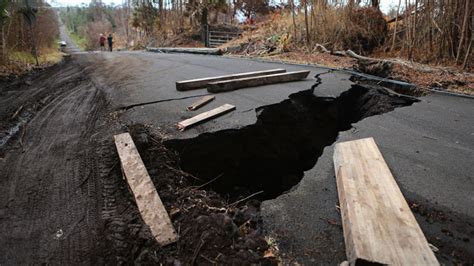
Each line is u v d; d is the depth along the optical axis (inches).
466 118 172.7
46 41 506.3
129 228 89.8
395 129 157.9
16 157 132.1
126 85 245.3
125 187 111.3
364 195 93.2
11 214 98.4
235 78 245.4
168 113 174.2
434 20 298.7
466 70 272.2
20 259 82.5
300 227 88.2
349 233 78.7
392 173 115.7
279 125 192.5
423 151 133.5
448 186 107.2
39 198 106.0
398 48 380.2
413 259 70.0
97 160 128.3
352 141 133.3
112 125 160.2
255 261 75.5
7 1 315.6
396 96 215.8
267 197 185.8
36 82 266.5
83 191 109.6
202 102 187.3
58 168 123.4
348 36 406.0
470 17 279.0
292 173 200.4
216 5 788.6
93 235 90.1
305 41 435.5
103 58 457.1
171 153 135.7
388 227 79.5
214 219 89.2
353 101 235.6
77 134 152.9
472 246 80.3
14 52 351.3
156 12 1010.1
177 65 357.7
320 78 264.2
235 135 158.4
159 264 78.0
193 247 81.8
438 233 85.2
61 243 87.4
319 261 76.4
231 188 169.8
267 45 478.9
